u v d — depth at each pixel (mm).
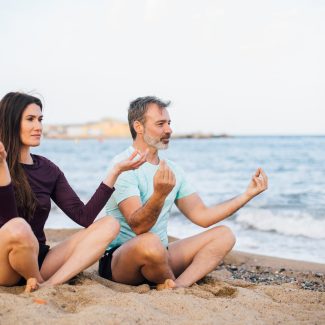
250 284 3934
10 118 3271
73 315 2600
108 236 3428
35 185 3350
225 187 15664
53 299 2910
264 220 8914
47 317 2580
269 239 7523
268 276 5062
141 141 3811
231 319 2766
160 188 3186
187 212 3961
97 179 19906
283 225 8484
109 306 2754
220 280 3840
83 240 3420
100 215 8945
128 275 3578
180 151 35375
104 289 3197
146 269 3441
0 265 3059
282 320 2844
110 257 3791
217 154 31094
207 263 3787
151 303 2957
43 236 3475
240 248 6945
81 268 3361
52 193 3541
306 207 10086
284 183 15242
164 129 3764
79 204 3490
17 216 3084
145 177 3738
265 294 3518
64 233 7324
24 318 2541
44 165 3459
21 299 2820
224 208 3848
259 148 33906
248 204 10672
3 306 2705
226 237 3855
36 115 3332
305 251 6711
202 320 2684
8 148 3266
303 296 3482
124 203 3596
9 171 3242
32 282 3096
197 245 3861
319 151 28156
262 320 2811
